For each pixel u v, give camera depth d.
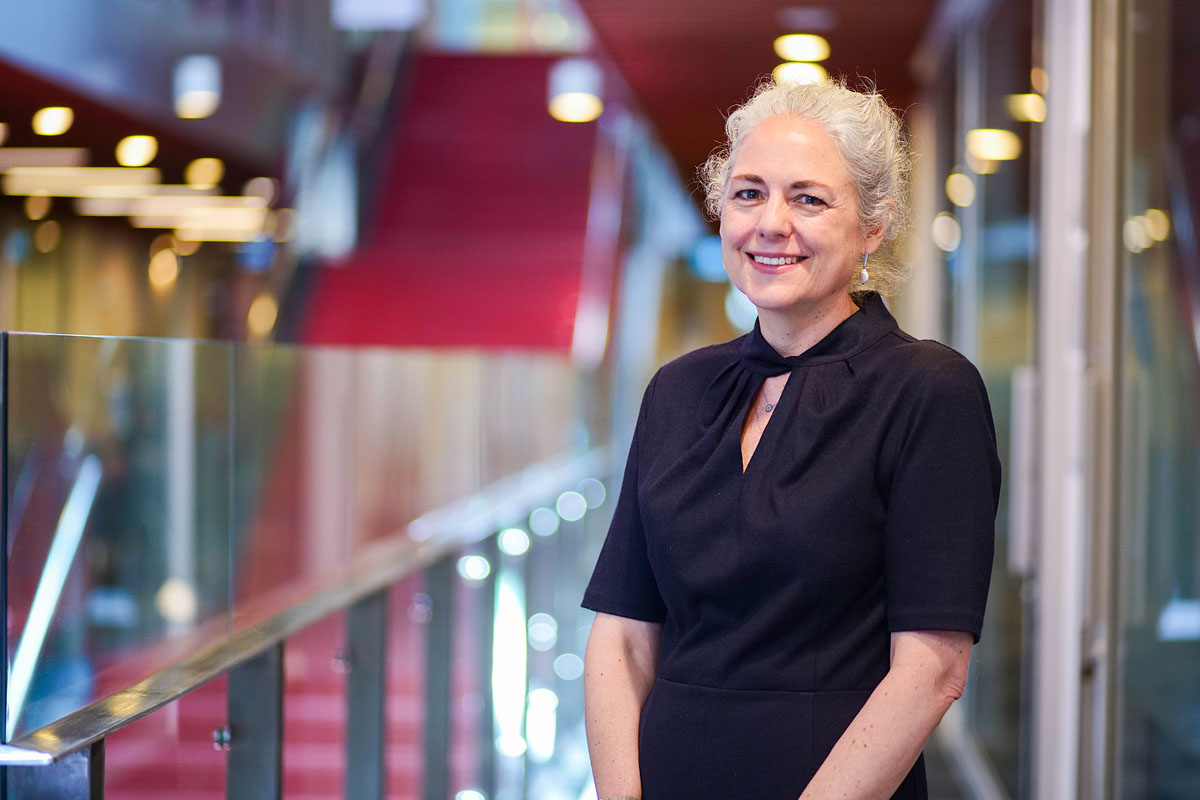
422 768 3.56
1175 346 2.53
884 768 1.38
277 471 2.71
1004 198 4.84
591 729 1.61
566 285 10.91
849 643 1.45
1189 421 2.46
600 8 7.21
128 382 2.22
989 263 5.25
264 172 10.40
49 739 1.60
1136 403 2.84
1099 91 3.17
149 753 1.92
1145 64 2.75
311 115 11.30
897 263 1.63
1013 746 4.39
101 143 8.73
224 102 9.23
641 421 1.67
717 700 1.47
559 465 7.05
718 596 1.48
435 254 11.48
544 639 5.58
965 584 1.40
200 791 2.10
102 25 7.39
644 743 1.54
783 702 1.45
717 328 18.50
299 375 2.87
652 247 14.68
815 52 8.12
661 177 15.05
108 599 2.08
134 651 2.19
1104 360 3.05
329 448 3.09
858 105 1.53
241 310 10.95
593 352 10.18
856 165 1.50
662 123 11.33
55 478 1.88
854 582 1.44
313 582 2.96
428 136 12.91
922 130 8.44
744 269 1.52
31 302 9.65
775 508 1.45
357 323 10.54
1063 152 3.53
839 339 1.51
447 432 4.33
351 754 3.01
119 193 10.08
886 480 1.45
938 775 5.45
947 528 1.41
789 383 1.50
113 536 2.17
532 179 12.38
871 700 1.40
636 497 1.65
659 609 1.66
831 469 1.44
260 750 2.32
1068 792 3.22
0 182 9.41
